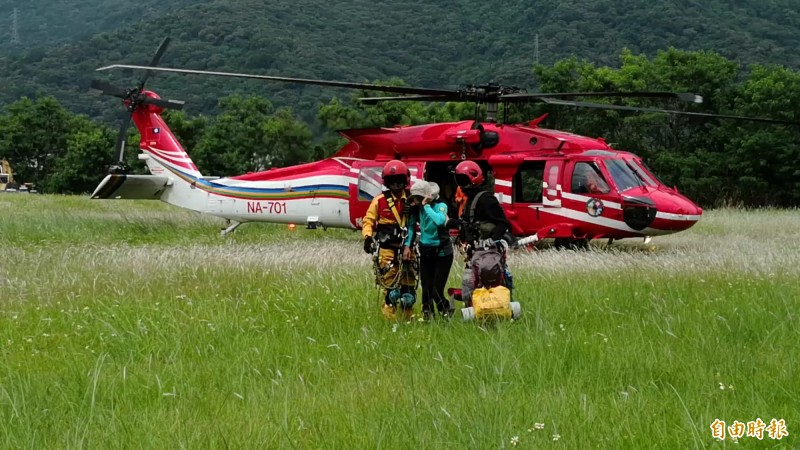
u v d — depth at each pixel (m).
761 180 35.19
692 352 6.43
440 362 6.38
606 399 5.42
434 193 8.02
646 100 38.34
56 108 59.84
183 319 8.00
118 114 77.62
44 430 5.07
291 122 32.22
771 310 7.93
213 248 13.62
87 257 12.27
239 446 4.73
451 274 10.70
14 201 28.67
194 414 5.29
